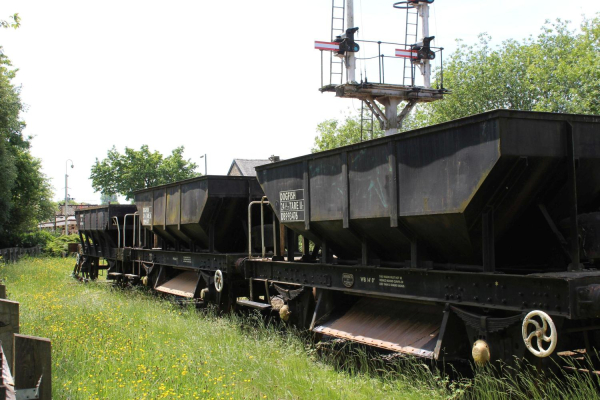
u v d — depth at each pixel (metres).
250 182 12.91
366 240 8.06
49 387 3.79
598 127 6.23
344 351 8.74
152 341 8.98
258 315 11.23
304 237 9.75
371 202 7.54
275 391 6.71
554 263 6.69
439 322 7.36
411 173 6.88
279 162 9.64
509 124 5.74
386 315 8.29
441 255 7.27
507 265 7.09
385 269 7.64
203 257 13.23
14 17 16.17
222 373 7.25
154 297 15.09
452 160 6.29
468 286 6.43
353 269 8.32
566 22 23.12
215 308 12.22
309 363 7.98
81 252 23.55
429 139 6.61
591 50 19.45
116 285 18.61
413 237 7.21
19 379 3.74
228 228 13.17
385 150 7.27
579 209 6.70
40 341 3.79
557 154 5.97
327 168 8.47
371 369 7.79
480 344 6.09
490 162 5.78
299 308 9.71
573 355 6.95
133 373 7.01
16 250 33.84
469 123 6.02
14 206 35.25
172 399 6.02
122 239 20.23
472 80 22.45
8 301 5.41
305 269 9.48
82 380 6.79
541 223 6.59
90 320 10.41
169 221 14.77
